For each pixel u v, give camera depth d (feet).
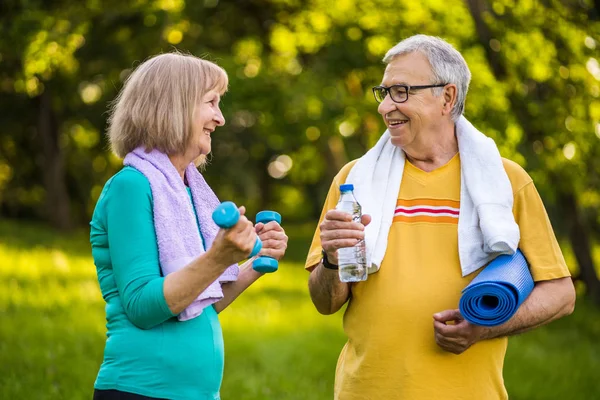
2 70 47.60
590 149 36.68
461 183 11.25
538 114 36.45
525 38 35.42
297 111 44.52
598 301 43.14
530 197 11.14
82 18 42.01
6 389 19.61
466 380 10.73
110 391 9.53
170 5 42.78
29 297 31.12
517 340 33.83
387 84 11.34
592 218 44.98
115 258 9.57
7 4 42.01
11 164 78.43
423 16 41.45
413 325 10.81
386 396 10.78
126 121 10.03
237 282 10.91
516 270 10.44
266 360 25.88
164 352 9.55
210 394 9.93
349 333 11.34
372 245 10.98
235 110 44.93
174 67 10.02
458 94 11.41
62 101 59.77
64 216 70.64
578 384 26.84
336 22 44.93
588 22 33.63
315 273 11.35
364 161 11.73
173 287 9.20
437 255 11.03
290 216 111.86
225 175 86.74
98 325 27.48
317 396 22.65
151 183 9.71
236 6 51.39
